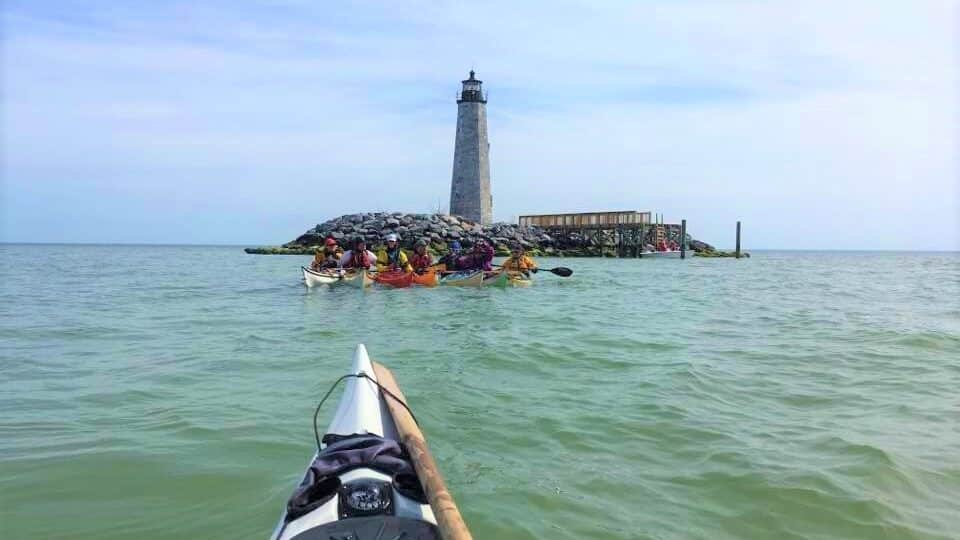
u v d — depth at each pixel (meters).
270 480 5.07
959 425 6.56
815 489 4.93
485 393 7.57
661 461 5.53
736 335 12.22
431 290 21.33
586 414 6.78
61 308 16.53
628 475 5.24
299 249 62.81
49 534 4.27
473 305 17.20
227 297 19.45
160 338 11.56
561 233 63.94
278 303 17.58
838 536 4.32
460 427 6.32
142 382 8.09
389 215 60.34
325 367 8.97
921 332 12.68
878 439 6.08
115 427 6.29
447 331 12.39
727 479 5.14
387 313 15.33
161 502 4.71
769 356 10.08
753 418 6.74
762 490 4.93
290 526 3.51
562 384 8.07
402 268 22.36
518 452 5.70
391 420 5.11
